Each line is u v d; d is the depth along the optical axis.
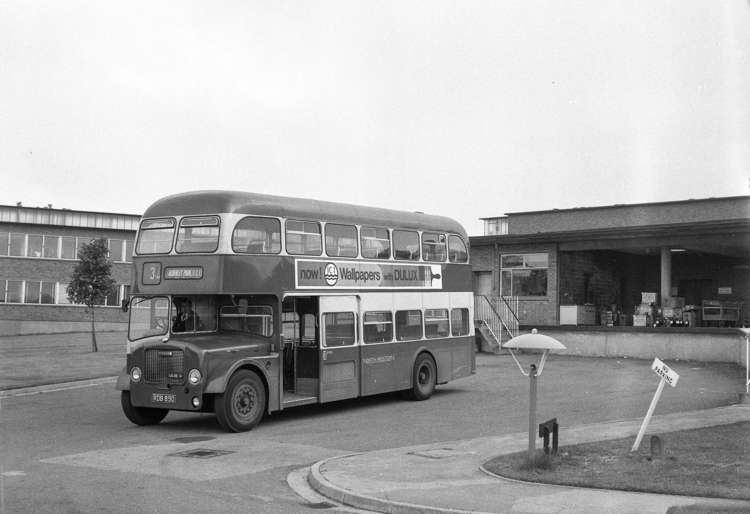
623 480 9.48
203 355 14.48
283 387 17.20
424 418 16.52
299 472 11.12
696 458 10.83
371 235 18.80
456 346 21.30
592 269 35.38
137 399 15.05
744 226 28.05
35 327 52.44
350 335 17.84
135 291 15.78
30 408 18.31
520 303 34.31
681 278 35.44
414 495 9.07
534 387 10.49
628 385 21.66
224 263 15.09
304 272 16.70
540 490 9.20
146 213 16.11
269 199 16.28
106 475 10.68
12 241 52.38
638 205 34.81
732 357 27.20
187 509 8.76
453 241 21.73
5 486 9.85
